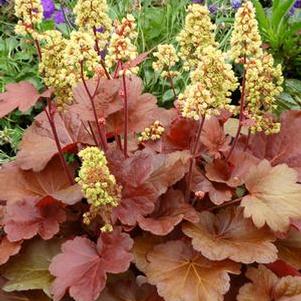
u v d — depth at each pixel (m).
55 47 0.62
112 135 0.73
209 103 0.61
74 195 0.64
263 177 0.66
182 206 0.66
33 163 0.72
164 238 0.66
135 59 0.64
